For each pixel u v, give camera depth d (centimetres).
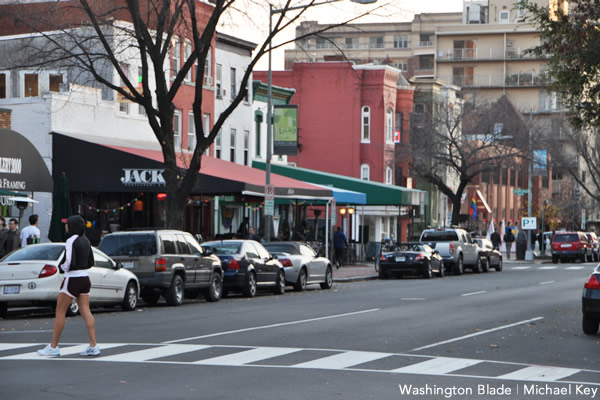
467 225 11231
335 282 5594
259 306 3612
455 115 9862
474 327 2777
